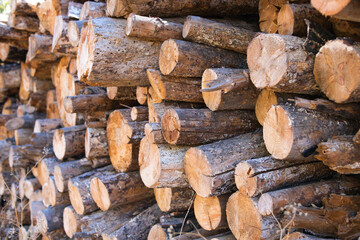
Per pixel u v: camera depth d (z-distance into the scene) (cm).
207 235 303
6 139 626
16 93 695
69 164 411
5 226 541
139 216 352
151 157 291
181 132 264
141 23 278
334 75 204
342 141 215
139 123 336
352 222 212
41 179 490
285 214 232
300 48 219
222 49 296
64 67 470
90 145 382
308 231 228
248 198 241
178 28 294
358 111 225
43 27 478
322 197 242
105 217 372
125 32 287
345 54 194
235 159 259
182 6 302
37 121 515
